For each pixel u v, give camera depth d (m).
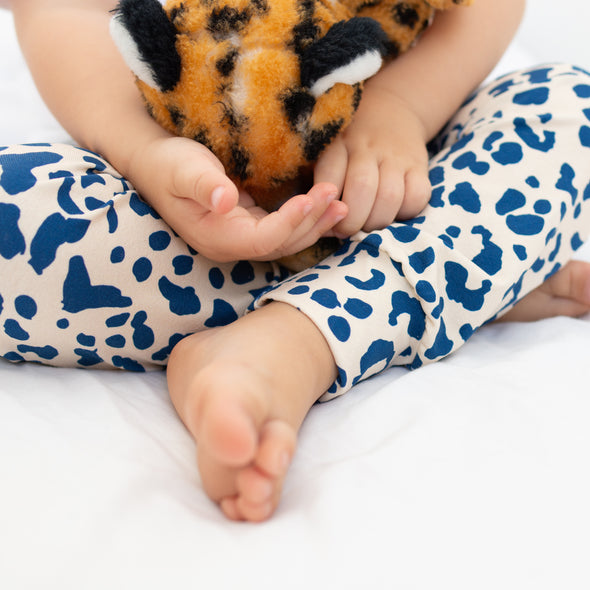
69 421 0.52
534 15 1.21
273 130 0.54
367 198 0.58
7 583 0.44
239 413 0.47
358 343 0.55
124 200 0.55
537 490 0.48
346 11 0.59
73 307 0.54
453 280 0.58
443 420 0.52
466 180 0.61
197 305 0.58
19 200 0.53
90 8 0.66
